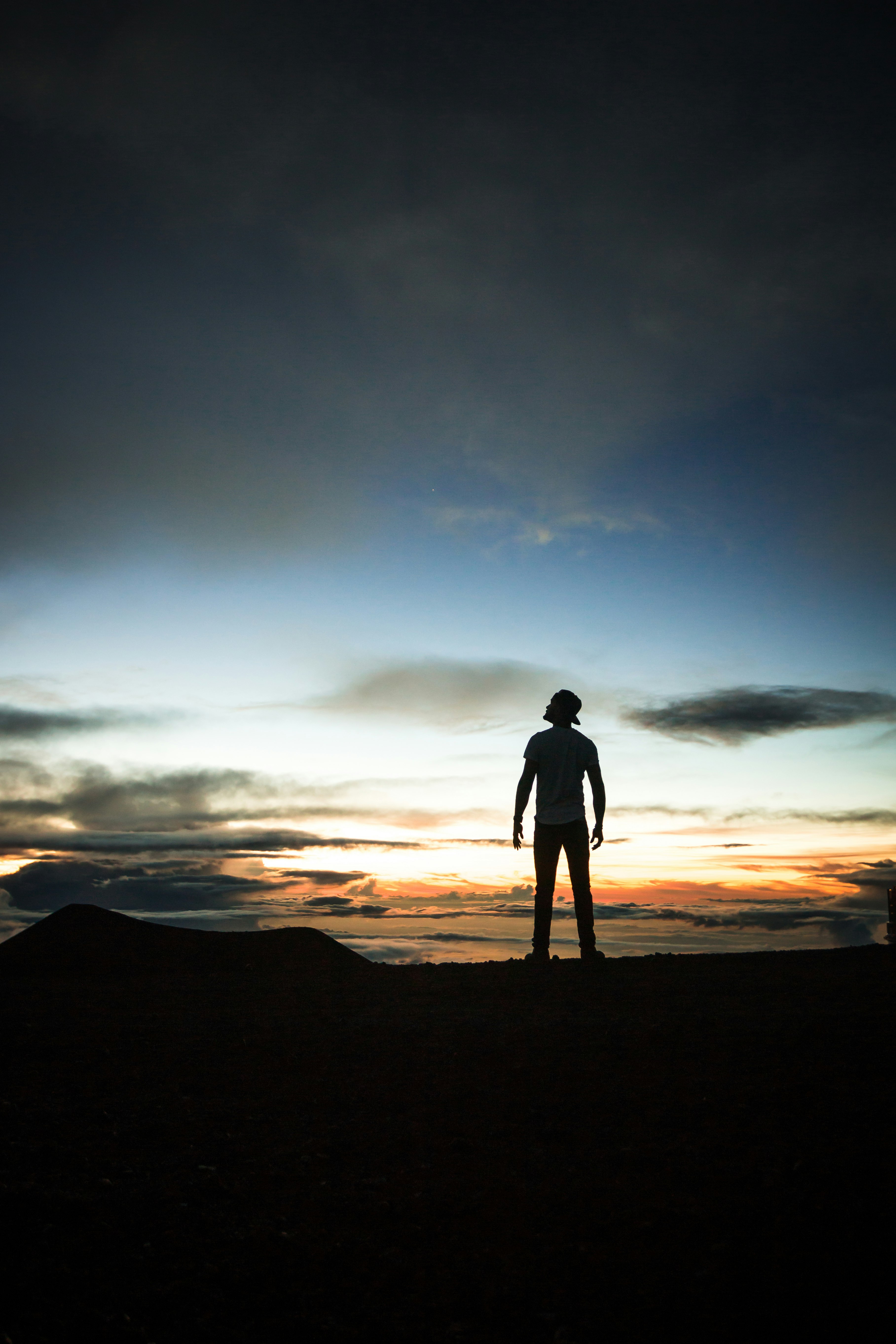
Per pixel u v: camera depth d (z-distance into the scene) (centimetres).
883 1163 260
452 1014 439
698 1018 404
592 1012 429
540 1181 265
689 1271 217
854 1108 298
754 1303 204
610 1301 208
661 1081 333
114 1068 373
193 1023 442
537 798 681
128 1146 294
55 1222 242
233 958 634
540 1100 322
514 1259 227
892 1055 343
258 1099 335
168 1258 228
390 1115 317
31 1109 325
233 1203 256
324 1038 405
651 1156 276
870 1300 202
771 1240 227
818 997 434
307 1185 266
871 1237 224
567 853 666
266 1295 213
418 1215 248
